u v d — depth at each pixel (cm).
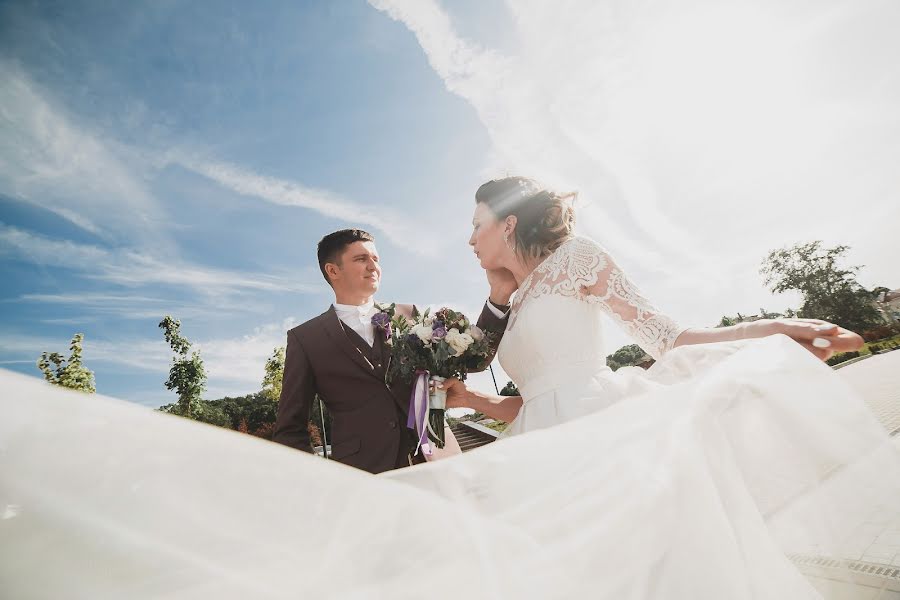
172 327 1780
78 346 1355
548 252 232
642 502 78
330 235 299
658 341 163
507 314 276
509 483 84
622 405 112
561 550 67
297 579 50
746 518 88
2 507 38
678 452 89
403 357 250
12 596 35
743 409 105
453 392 260
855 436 101
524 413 202
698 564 74
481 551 62
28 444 41
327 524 56
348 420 253
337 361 258
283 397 255
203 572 45
